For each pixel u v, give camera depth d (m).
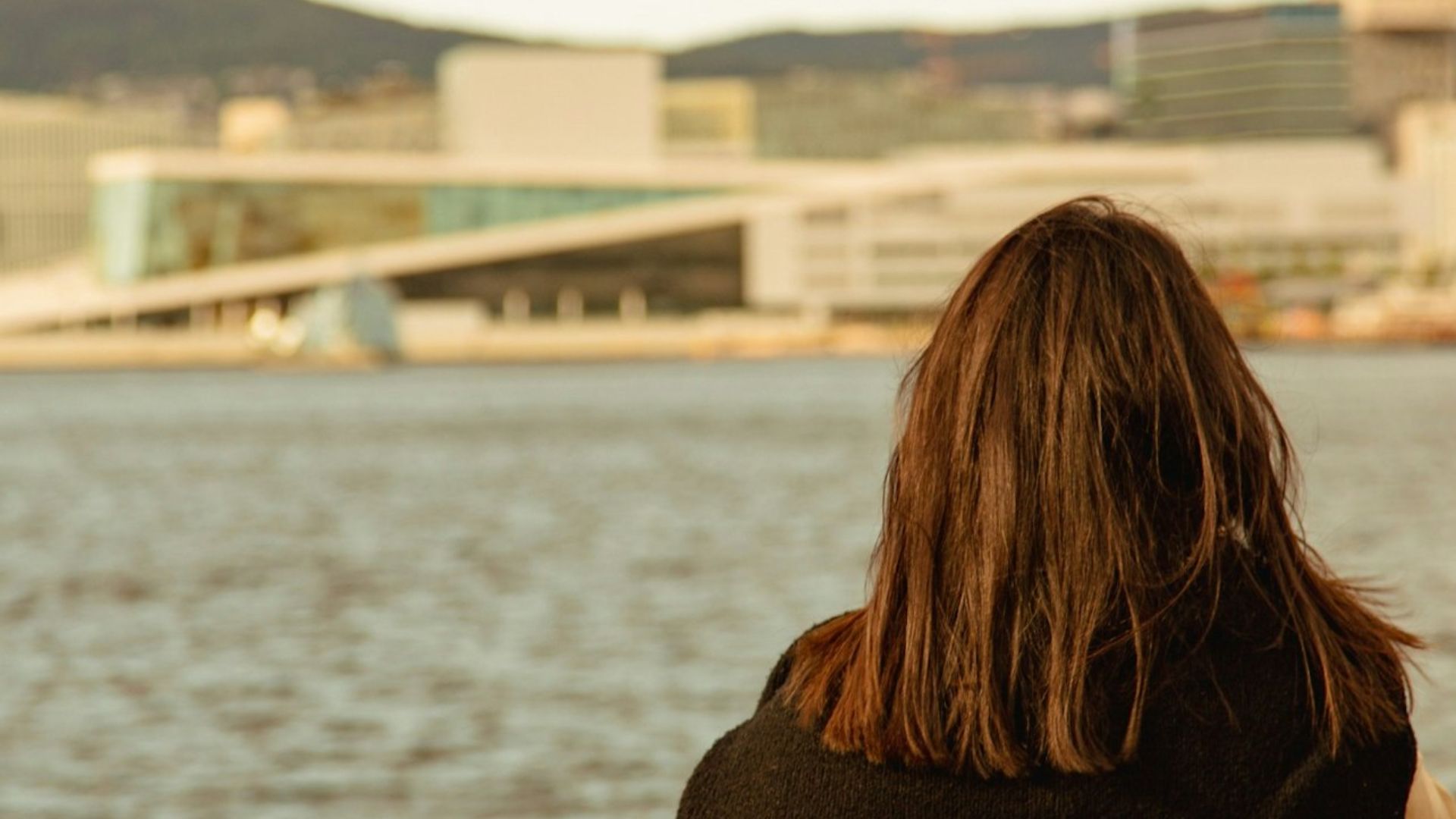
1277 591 3.77
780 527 65.81
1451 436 113.75
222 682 33.59
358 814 23.56
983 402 3.87
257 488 90.56
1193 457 3.82
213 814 23.69
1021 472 3.80
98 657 37.00
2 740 28.30
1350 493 75.38
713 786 4.01
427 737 28.14
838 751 3.86
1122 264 3.92
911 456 3.93
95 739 28.39
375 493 85.75
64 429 150.50
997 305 3.94
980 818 3.74
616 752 26.89
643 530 65.50
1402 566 47.97
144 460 112.69
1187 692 3.69
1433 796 3.80
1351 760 3.65
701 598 45.91
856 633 4.03
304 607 45.19
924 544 3.85
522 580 50.41
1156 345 3.85
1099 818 3.69
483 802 24.02
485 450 116.94
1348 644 3.75
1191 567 3.72
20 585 51.28
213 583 51.03
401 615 43.16
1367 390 179.12
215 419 163.12
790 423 142.12
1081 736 3.69
